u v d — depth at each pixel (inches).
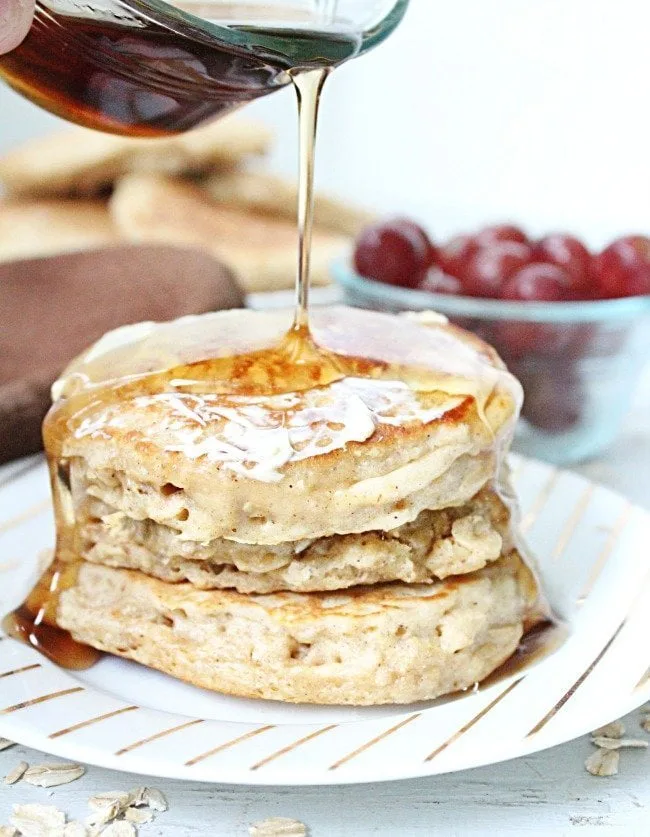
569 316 22.9
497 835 16.4
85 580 18.4
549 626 18.7
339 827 16.5
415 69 45.2
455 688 17.7
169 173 38.3
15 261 25.3
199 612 17.7
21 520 20.5
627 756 17.4
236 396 17.8
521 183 44.8
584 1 42.4
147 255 25.5
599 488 21.3
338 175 47.1
